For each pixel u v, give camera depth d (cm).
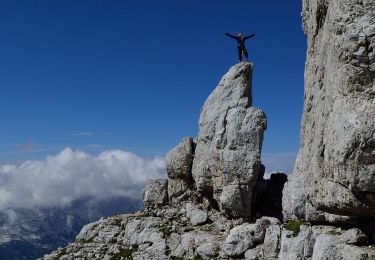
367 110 1429
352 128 1435
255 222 4488
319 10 1864
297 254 2808
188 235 4500
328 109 1652
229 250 4084
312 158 1934
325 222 2816
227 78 5044
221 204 4712
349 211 1645
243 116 4800
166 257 4409
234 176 4653
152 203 5322
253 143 4712
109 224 5178
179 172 5188
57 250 5188
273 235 3972
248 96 4991
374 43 1420
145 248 4631
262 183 5103
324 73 1803
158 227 4825
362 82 1453
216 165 4803
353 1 1469
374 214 1598
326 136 1672
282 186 5128
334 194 1628
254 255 3969
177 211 5041
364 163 1435
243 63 5031
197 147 5100
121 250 4762
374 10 1446
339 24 1490
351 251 1819
